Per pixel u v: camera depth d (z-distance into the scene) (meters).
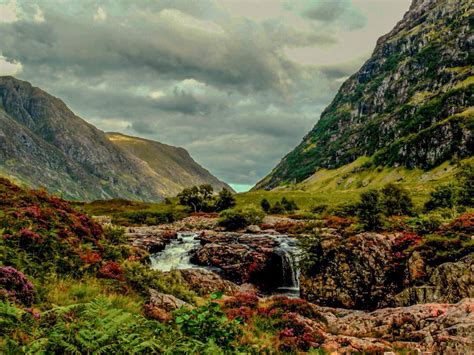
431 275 27.33
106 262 20.58
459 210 54.47
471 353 14.22
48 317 9.66
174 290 22.50
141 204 141.75
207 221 92.62
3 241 16.42
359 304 31.67
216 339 9.15
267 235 60.22
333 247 34.78
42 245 17.80
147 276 22.00
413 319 20.14
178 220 100.12
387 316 21.48
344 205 92.38
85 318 8.81
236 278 44.25
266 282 44.62
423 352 15.58
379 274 31.45
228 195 122.50
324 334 19.39
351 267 33.00
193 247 56.56
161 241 57.72
